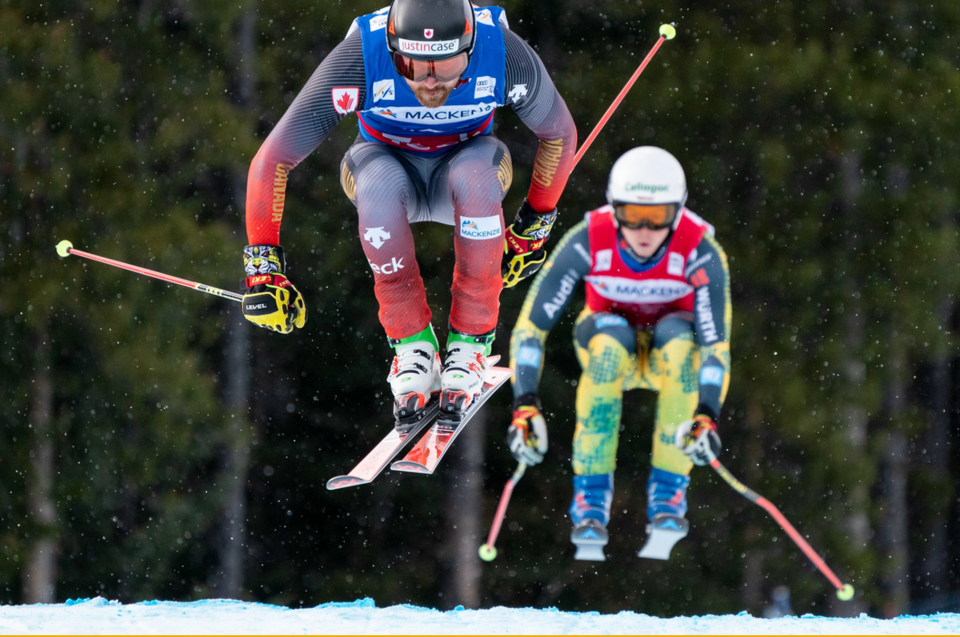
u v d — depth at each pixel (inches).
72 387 1875.0
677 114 1823.3
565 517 1936.5
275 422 2007.9
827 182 1911.9
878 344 1877.5
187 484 1911.9
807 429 1814.7
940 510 2014.0
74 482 1868.8
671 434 508.1
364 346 1968.5
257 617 636.7
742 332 1817.2
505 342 1891.0
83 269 1847.9
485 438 1958.7
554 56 1883.6
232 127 1824.6
